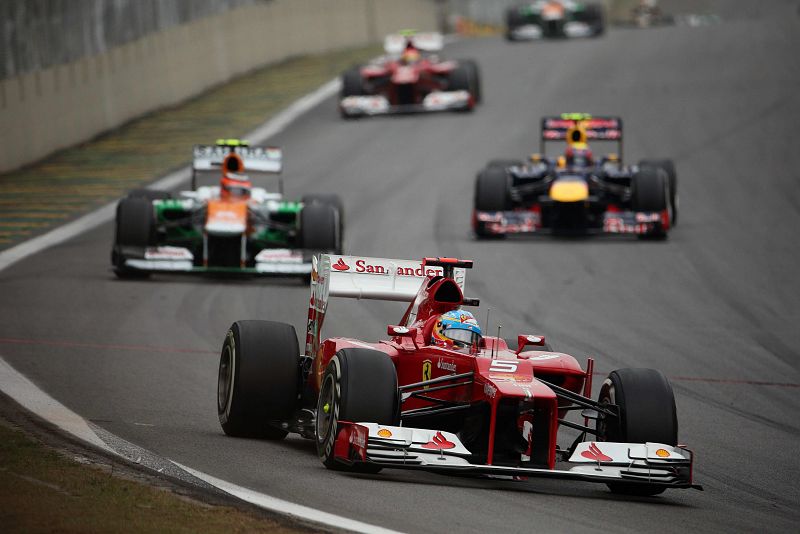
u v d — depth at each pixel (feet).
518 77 536.83
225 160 235.61
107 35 444.14
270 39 629.92
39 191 336.90
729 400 155.43
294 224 239.30
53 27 401.70
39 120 390.83
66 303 203.31
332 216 230.89
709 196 325.21
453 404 111.04
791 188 333.01
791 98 458.09
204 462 107.34
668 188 285.43
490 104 474.90
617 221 269.44
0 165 365.81
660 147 387.96
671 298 220.84
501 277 235.81
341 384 104.27
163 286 223.51
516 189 280.10
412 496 98.43
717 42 618.03
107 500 88.58
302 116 467.93
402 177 355.97
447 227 290.35
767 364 177.06
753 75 510.17
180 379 152.15
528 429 105.09
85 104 424.05
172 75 503.20
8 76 371.35
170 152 399.85
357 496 96.73
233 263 233.35
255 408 119.24
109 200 322.75
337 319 197.47
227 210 228.84
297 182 352.69
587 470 102.32
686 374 169.17
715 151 380.17
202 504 89.86
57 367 154.51
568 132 278.87
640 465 103.19
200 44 535.19
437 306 117.60
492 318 200.13
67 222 293.64
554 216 272.10
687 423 142.41
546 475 100.32
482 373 105.40
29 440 108.99
